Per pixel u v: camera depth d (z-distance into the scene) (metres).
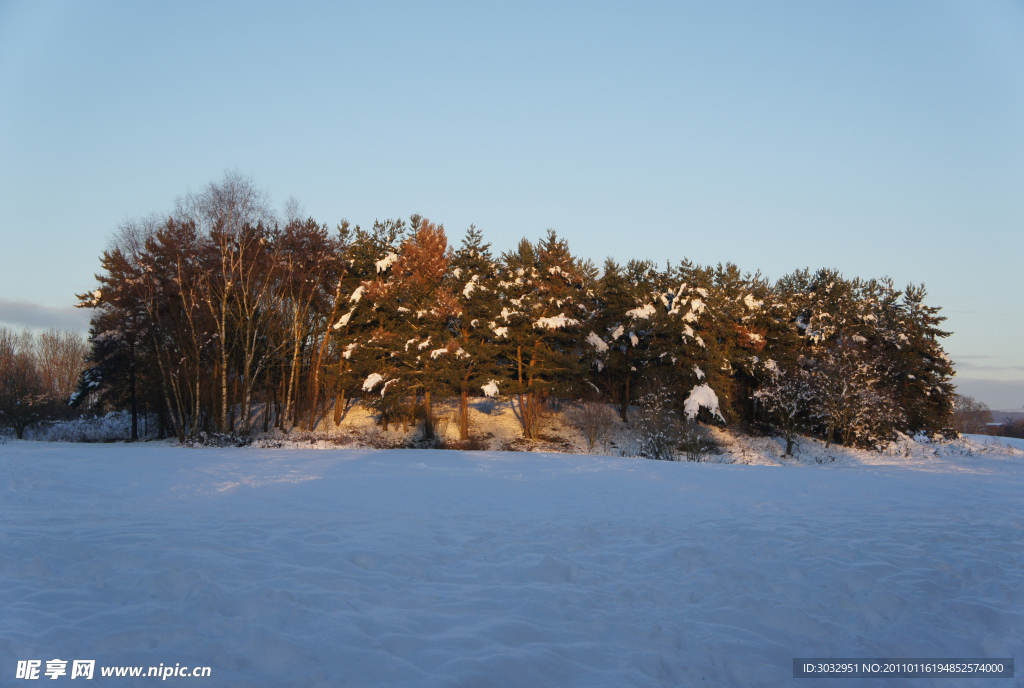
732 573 7.90
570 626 6.14
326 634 5.51
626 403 44.38
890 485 16.95
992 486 17.22
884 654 5.82
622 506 12.85
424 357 37.59
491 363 39.50
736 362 44.56
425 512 11.74
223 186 35.44
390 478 16.70
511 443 40.03
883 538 9.91
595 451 39.16
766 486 16.28
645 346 43.50
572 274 43.31
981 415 90.56
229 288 35.44
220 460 21.20
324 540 8.98
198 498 12.64
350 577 7.25
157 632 5.43
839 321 47.12
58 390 68.12
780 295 52.00
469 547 9.02
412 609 6.35
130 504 11.72
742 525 10.74
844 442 41.84
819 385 40.56
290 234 37.66
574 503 13.20
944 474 21.39
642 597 7.12
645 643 5.82
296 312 37.94
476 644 5.50
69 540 8.30
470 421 43.38
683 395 41.50
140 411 44.44
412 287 38.53
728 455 38.12
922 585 7.60
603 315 44.47
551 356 39.53
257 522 10.15
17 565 7.29
